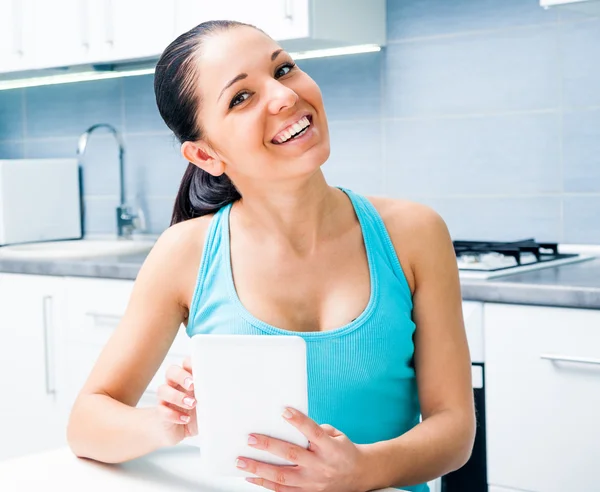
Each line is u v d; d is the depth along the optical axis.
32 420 2.68
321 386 1.13
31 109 3.43
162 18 2.59
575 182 2.31
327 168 2.74
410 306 1.20
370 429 1.17
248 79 1.08
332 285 1.16
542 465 1.80
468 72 2.46
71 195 3.27
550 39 2.32
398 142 2.60
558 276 1.92
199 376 0.88
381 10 2.56
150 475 1.01
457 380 1.18
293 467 0.91
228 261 1.19
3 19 2.96
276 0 2.36
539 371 1.79
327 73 2.71
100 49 2.74
